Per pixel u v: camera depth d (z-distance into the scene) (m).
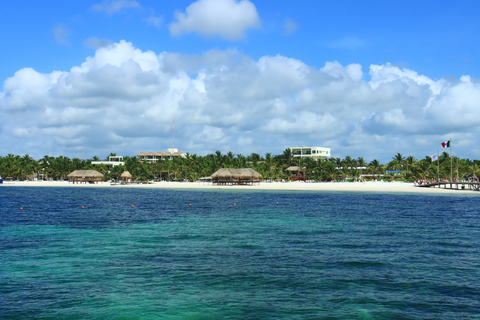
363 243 27.06
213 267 20.31
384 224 37.38
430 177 138.50
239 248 25.28
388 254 23.38
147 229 34.47
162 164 172.50
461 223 38.16
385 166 180.88
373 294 16.06
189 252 24.06
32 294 16.12
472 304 14.96
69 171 182.88
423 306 14.76
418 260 21.80
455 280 17.95
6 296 15.88
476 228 34.66
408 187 113.06
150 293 16.27
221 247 25.62
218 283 17.56
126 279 18.19
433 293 16.19
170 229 34.41
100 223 38.94
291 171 169.25
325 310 14.36
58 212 50.62
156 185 141.12
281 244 26.72
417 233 31.64
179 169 170.88
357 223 38.16
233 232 32.38
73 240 28.61
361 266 20.45
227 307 14.70
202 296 15.88
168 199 76.12
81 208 56.62
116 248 25.41
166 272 19.36
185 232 32.53
